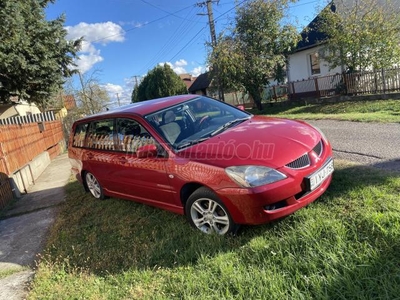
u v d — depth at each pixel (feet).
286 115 42.11
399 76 36.50
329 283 7.09
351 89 42.83
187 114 13.70
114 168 14.52
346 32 40.24
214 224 10.62
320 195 10.84
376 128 22.09
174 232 11.48
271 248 8.98
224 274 8.32
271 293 7.28
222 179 9.68
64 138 61.67
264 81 54.34
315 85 50.70
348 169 13.83
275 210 9.38
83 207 16.98
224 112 14.57
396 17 39.27
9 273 11.27
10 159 23.95
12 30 32.30
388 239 8.06
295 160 9.73
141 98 130.72
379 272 7.13
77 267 10.55
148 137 12.55
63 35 42.96
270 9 49.21
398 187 10.91
